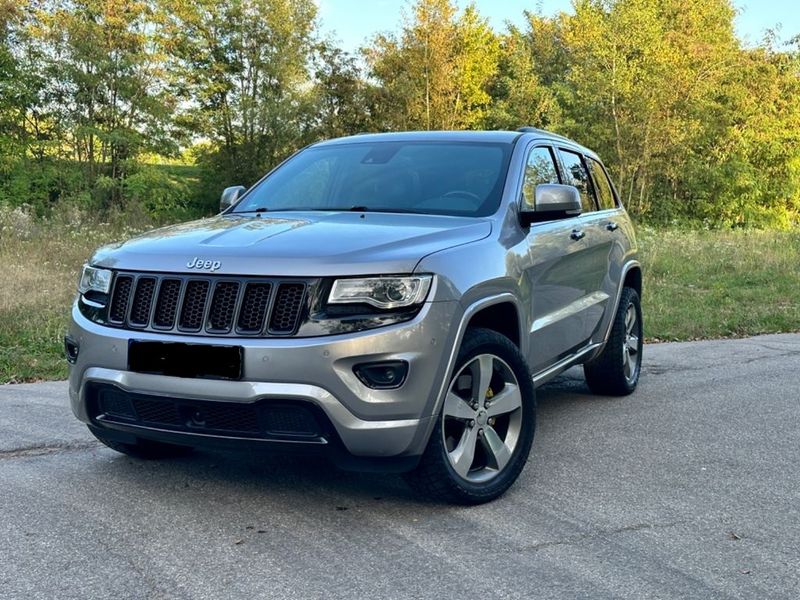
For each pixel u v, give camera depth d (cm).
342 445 332
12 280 1020
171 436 352
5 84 3081
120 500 381
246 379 327
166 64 3391
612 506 379
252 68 4091
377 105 3934
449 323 349
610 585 294
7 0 3064
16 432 499
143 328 350
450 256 362
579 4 4172
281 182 504
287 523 354
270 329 330
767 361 777
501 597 284
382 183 466
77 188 3086
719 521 361
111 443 427
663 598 284
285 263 334
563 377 705
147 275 355
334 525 351
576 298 517
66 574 300
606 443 490
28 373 674
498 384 394
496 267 391
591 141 3409
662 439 500
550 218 446
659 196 3509
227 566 309
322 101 3938
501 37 4784
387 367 333
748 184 3388
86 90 3203
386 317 333
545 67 4512
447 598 283
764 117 3406
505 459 389
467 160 474
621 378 611
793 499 392
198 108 3991
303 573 303
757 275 1475
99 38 3177
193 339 336
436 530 346
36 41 3167
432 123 3806
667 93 3219
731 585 296
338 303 329
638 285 657
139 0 3256
